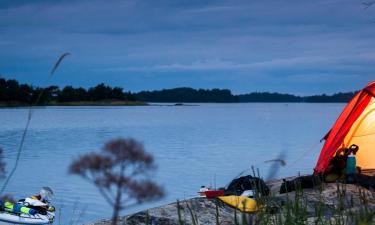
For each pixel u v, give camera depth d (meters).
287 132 91.56
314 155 46.28
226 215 4.75
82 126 113.44
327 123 133.25
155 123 131.62
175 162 43.16
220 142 68.25
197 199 5.24
